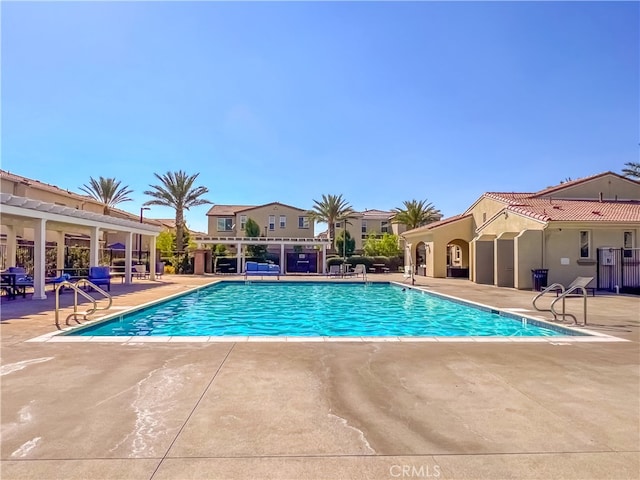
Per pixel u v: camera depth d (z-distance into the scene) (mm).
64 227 21062
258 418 3840
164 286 20531
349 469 2965
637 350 6570
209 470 2934
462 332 10391
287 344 6832
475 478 2859
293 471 2932
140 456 3119
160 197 36719
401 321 12188
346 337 7414
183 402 4219
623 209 20906
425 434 3539
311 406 4152
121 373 5168
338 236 45719
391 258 41750
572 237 19266
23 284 14070
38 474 2865
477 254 23156
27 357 5906
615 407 4172
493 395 4512
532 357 6109
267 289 22219
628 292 17125
